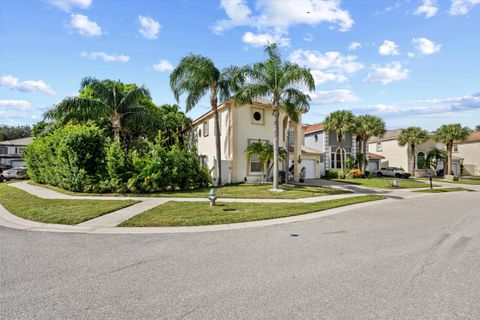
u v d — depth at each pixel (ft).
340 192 51.42
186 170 52.54
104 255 16.97
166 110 109.29
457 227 24.73
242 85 57.00
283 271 14.35
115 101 64.80
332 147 103.81
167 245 19.13
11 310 10.43
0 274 13.94
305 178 89.97
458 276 13.66
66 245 19.07
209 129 76.48
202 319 9.81
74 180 46.73
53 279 13.33
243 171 67.41
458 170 138.21
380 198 44.93
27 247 18.57
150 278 13.47
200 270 14.51
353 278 13.43
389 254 17.11
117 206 32.68
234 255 16.98
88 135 47.21
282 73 51.13
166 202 36.88
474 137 137.28
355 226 25.14
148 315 10.09
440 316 10.00
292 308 10.57
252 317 9.93
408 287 12.42
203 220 26.48
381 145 136.56
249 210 31.89
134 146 70.49
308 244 19.36
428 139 119.75
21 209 31.04
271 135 71.51
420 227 24.72
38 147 58.18
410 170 119.34
